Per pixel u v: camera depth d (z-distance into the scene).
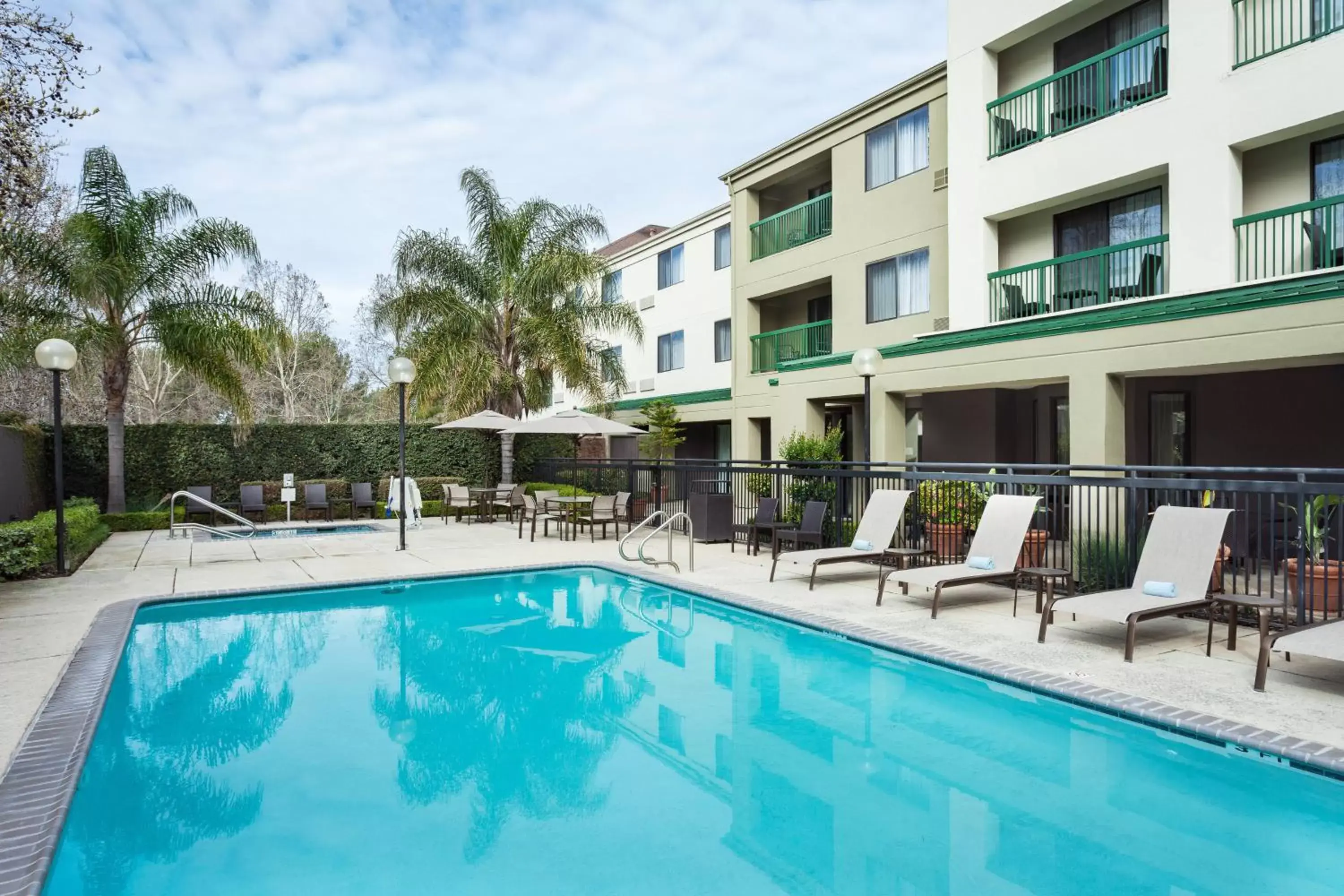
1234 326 8.66
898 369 13.22
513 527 18.09
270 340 17.80
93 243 16.12
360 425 21.16
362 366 41.75
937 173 15.38
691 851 3.66
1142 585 6.60
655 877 3.42
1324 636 5.10
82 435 18.03
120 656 6.63
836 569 10.94
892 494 9.75
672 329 25.94
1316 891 3.21
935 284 15.48
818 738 5.11
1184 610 6.23
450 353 19.44
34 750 4.43
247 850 3.68
